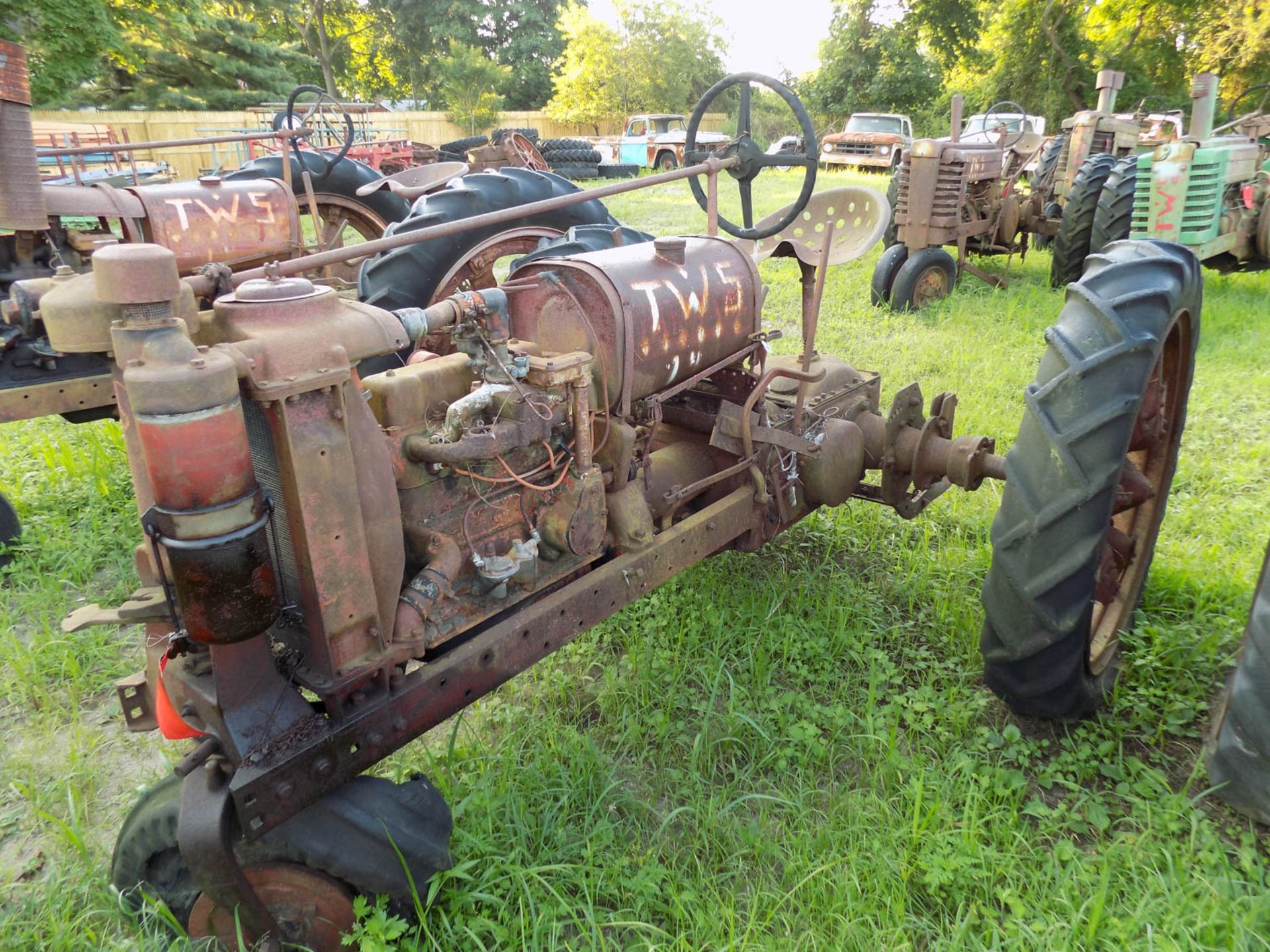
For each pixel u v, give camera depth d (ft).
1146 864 7.30
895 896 7.09
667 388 9.04
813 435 10.32
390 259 14.33
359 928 6.44
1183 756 8.79
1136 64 86.58
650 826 8.23
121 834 6.70
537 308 8.39
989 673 8.98
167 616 6.49
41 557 12.87
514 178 15.26
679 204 49.16
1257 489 14.08
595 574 8.25
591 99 121.70
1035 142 39.55
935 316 24.85
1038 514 7.99
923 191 25.22
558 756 8.84
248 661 5.98
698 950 6.68
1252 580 11.35
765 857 7.68
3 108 11.81
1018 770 8.47
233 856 5.94
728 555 12.62
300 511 5.78
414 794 6.74
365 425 6.18
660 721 9.21
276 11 108.78
